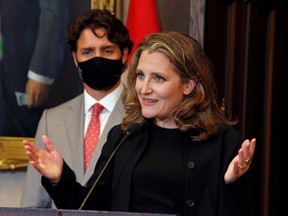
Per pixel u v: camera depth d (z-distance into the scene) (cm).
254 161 834
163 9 827
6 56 834
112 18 667
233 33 819
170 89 482
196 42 497
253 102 832
